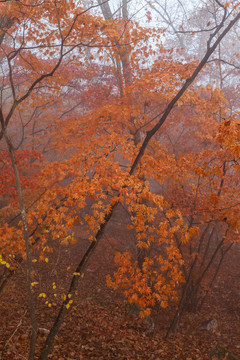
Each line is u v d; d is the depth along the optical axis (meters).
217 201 7.32
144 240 10.18
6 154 8.26
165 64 9.45
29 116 14.62
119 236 15.91
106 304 10.62
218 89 9.01
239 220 7.04
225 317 10.90
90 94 12.52
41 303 9.49
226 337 9.52
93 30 8.02
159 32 9.12
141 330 9.14
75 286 5.45
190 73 8.74
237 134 3.93
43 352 5.04
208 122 8.95
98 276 12.80
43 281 11.01
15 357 5.97
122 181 5.16
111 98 11.78
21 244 5.73
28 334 7.28
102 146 6.22
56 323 5.18
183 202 8.38
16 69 13.49
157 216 9.69
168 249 5.38
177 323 9.29
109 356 7.21
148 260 5.50
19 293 9.59
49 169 5.80
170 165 6.54
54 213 5.33
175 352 8.02
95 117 8.73
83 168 5.70
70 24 8.06
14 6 7.68
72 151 9.27
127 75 11.04
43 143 13.64
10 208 8.53
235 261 14.48
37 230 5.99
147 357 7.52
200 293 11.95
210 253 14.77
